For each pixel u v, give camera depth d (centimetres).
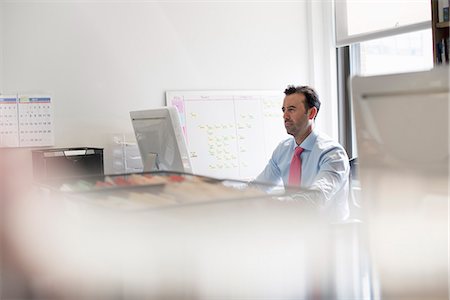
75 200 86
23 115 325
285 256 78
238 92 390
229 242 75
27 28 331
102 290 76
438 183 69
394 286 77
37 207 91
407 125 70
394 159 72
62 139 339
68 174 292
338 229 90
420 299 75
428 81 67
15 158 103
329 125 420
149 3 364
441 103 66
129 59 359
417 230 73
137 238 74
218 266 75
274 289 77
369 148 75
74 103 343
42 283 78
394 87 70
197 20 380
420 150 69
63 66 340
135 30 360
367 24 390
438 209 70
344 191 272
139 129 243
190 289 74
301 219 81
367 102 74
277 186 95
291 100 290
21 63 330
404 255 75
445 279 72
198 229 75
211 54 385
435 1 297
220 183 97
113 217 75
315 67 417
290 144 309
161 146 227
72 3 342
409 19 358
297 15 414
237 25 393
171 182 99
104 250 76
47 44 336
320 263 81
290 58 412
